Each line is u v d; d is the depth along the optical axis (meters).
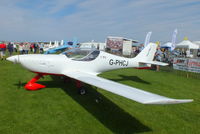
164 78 8.58
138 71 10.70
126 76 8.65
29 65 5.21
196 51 21.27
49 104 4.21
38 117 3.48
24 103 4.18
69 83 6.41
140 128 3.27
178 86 6.91
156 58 13.44
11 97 4.55
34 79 5.44
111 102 4.61
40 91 5.27
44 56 5.42
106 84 3.72
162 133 3.15
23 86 5.68
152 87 6.52
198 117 3.95
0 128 2.98
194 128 3.42
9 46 14.31
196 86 7.06
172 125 3.50
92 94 5.21
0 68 9.20
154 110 4.23
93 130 3.08
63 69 5.51
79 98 4.79
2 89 5.22
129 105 4.46
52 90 5.44
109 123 3.39
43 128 3.06
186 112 4.22
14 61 5.16
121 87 3.39
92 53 5.85
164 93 5.77
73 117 3.57
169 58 13.65
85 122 3.38
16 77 7.07
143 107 4.38
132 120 3.60
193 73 9.83
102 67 6.12
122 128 3.22
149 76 8.97
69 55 5.64
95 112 3.88
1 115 3.47
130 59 6.83
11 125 3.10
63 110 3.90
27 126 3.10
